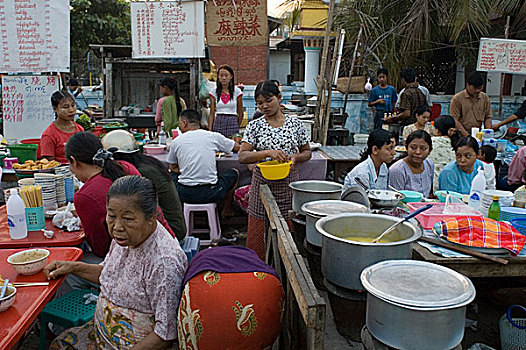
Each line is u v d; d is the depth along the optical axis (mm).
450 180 3373
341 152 5035
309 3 9586
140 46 5113
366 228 1999
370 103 7473
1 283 1707
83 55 14562
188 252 2863
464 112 5645
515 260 1950
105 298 1796
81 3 12945
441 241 2119
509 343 2305
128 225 1591
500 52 6246
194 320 1565
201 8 5023
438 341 1265
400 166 3443
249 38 5270
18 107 4555
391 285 1383
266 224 3006
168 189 2832
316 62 10102
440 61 9516
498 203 2365
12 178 3773
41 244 2314
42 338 2139
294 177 3271
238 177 4512
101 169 2439
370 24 8359
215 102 5887
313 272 2271
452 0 7828
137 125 7059
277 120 3285
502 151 5094
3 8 4277
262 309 1600
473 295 1299
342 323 1879
